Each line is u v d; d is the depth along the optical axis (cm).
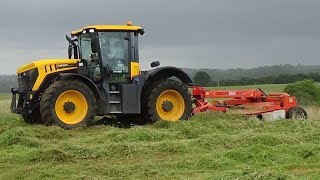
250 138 1002
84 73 1350
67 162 846
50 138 1124
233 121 1329
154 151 922
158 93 1371
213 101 1636
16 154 915
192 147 962
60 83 1278
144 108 1395
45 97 1261
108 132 1099
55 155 852
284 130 1169
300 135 1077
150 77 1388
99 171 767
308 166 797
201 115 1453
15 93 1406
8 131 1092
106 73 1359
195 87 1488
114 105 1359
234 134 1116
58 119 1264
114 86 1369
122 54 1384
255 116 1418
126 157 886
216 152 889
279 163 827
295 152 893
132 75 1382
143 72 1422
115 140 1038
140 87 1358
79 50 1427
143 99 1398
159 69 1373
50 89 1267
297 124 1212
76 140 1045
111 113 1351
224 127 1223
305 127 1180
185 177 735
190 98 1408
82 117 1293
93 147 916
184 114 1397
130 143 958
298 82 2223
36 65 1337
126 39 1389
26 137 1047
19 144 1017
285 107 1464
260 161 835
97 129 1259
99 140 1045
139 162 841
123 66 1380
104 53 1369
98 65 1361
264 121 1346
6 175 757
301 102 2123
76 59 1399
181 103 1401
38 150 879
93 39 1345
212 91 1495
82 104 1299
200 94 1486
